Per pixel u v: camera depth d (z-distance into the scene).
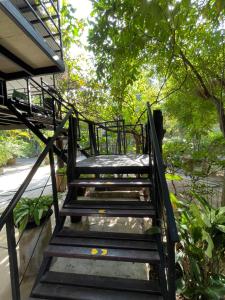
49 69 2.95
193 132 5.96
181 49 3.31
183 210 2.59
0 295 2.12
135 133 6.00
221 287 1.96
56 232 2.02
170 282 1.20
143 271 2.15
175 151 5.76
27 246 2.30
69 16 3.27
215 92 4.07
